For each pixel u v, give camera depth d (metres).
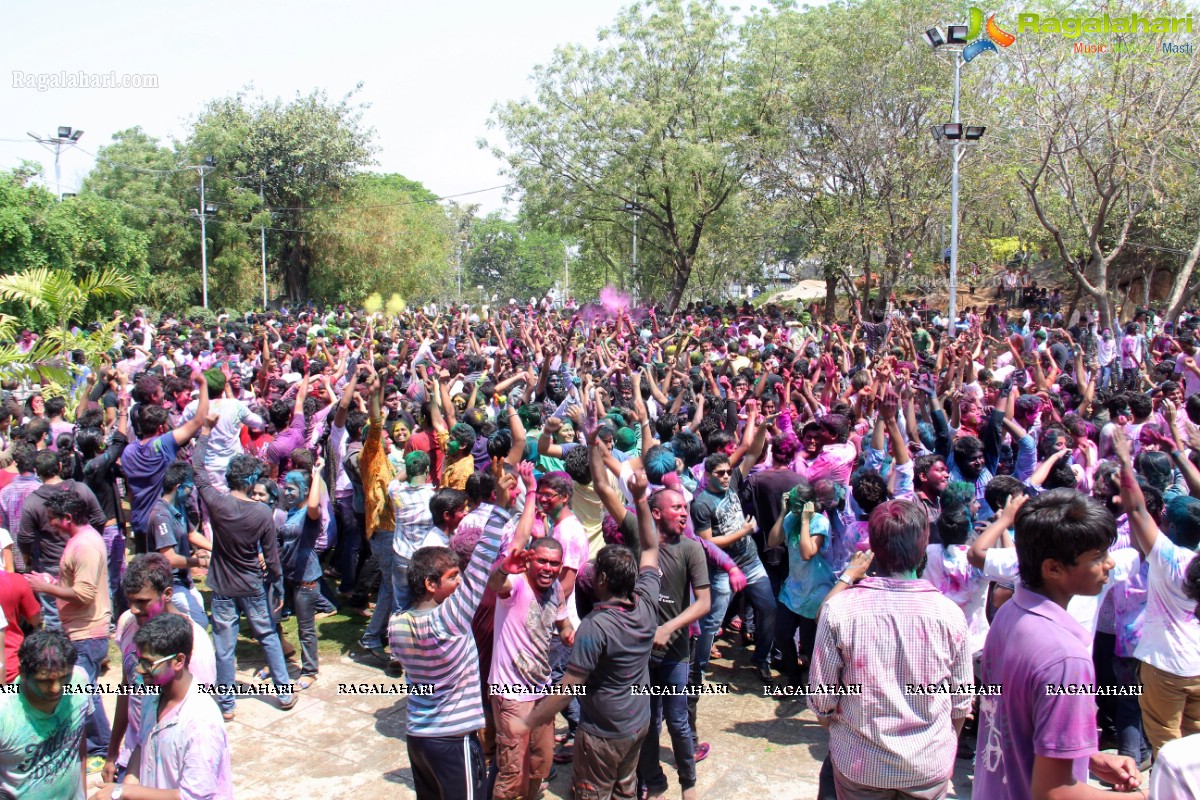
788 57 30.92
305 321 25.72
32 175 29.72
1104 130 19.41
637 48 31.98
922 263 29.42
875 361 13.05
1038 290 32.78
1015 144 21.56
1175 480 6.49
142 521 7.04
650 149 31.36
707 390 10.58
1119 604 5.26
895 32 28.11
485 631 4.82
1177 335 20.38
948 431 7.95
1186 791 2.20
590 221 35.31
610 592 4.15
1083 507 2.81
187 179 41.25
